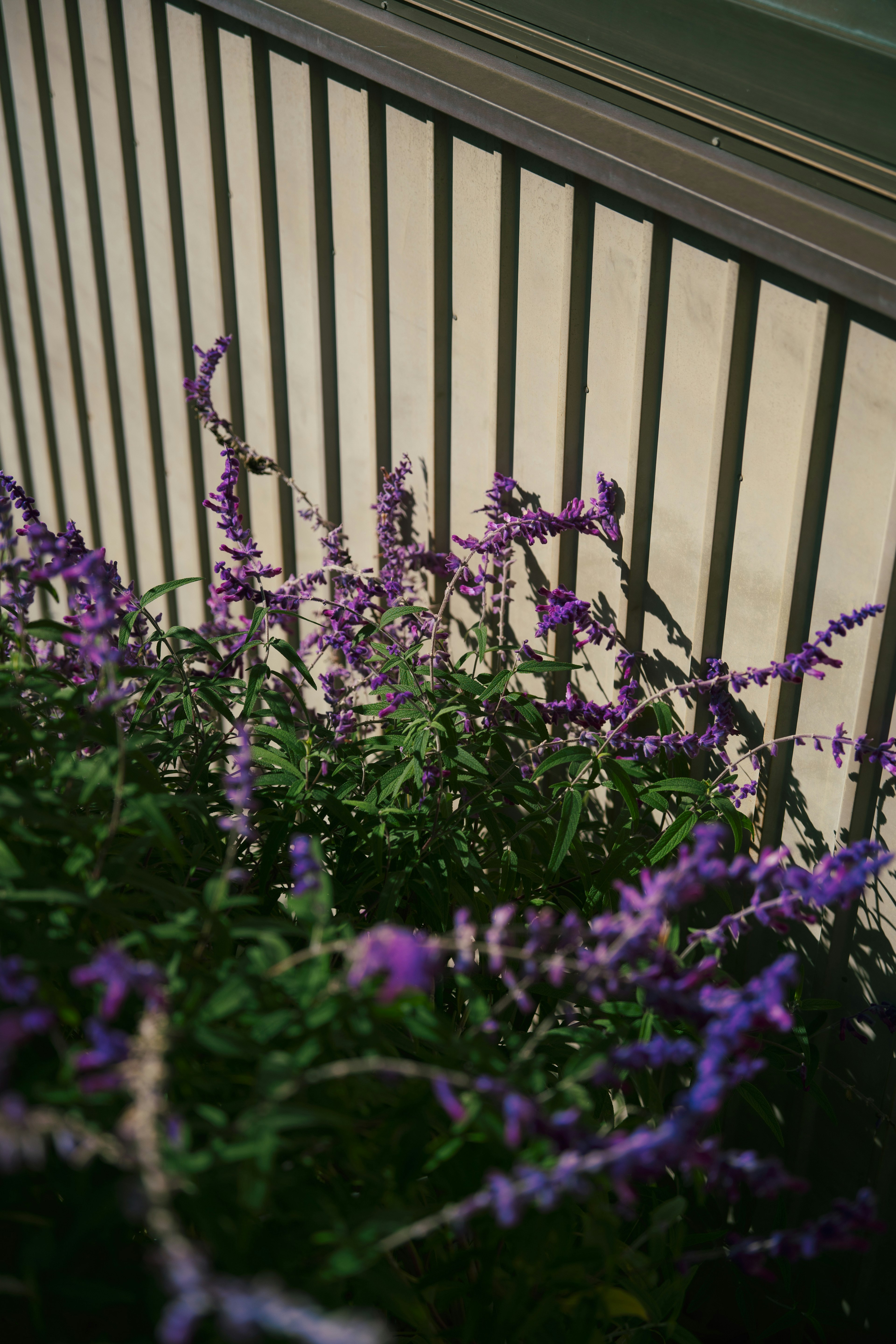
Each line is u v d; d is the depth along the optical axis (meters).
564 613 2.18
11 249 3.67
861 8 2.15
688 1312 2.08
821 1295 2.15
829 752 1.93
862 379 1.72
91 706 1.43
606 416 2.16
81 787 1.49
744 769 2.09
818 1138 2.13
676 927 1.59
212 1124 1.12
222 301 2.98
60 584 3.94
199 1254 0.88
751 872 1.35
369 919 1.95
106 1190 1.06
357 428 2.77
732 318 1.85
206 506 2.22
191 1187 1.08
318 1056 1.24
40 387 3.81
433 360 2.48
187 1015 1.16
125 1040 1.01
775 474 1.89
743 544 1.98
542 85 2.13
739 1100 2.22
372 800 1.89
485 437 2.44
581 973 1.29
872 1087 2.02
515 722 2.32
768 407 1.87
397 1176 1.17
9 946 1.27
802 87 2.09
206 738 1.85
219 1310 1.03
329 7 2.45
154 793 1.44
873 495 1.75
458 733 2.11
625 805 2.24
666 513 2.10
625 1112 1.64
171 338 3.22
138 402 3.44
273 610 2.16
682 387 1.99
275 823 1.76
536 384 2.28
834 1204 1.15
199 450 3.30
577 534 2.29
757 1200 2.20
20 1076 1.23
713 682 1.95
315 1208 1.12
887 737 1.85
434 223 2.35
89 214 3.29
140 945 1.40
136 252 3.20
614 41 2.30
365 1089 1.23
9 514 1.52
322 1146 1.22
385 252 2.50
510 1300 1.17
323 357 2.76
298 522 3.06
